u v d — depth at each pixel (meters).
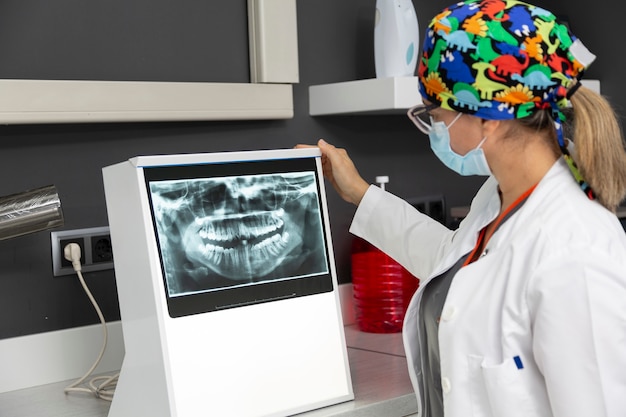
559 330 1.17
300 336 1.63
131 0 2.12
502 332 1.23
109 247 2.10
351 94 2.32
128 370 1.61
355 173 1.89
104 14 2.08
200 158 1.56
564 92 1.24
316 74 2.46
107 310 2.12
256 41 2.27
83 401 1.85
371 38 2.57
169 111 2.09
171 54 2.19
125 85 2.02
